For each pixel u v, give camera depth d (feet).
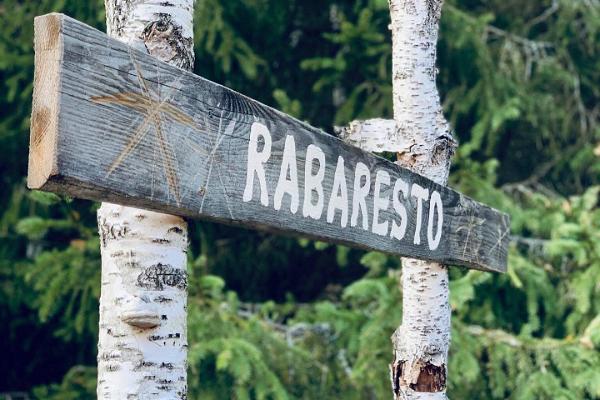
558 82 23.40
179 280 6.01
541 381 15.78
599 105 24.07
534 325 17.30
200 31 18.76
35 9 19.66
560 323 18.51
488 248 9.14
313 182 6.18
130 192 4.64
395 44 8.65
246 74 20.59
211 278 16.43
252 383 15.87
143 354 5.80
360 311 18.08
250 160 5.54
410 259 8.59
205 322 16.24
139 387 5.76
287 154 5.90
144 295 5.85
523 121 23.30
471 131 21.34
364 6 20.97
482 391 17.38
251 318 17.40
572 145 24.14
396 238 7.26
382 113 20.15
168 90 4.91
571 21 23.08
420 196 7.68
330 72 20.10
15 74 19.79
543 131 22.54
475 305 18.02
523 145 24.59
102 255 6.10
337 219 6.45
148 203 4.79
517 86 21.90
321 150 6.28
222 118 5.31
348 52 19.60
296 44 22.61
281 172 5.84
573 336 17.25
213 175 5.22
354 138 8.50
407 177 7.47
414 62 8.48
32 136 4.33
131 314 5.77
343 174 6.54
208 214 5.18
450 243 8.23
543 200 19.30
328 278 24.23
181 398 5.92
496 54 22.56
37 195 9.28
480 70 20.70
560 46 23.39
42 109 4.30
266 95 21.84
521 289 17.80
